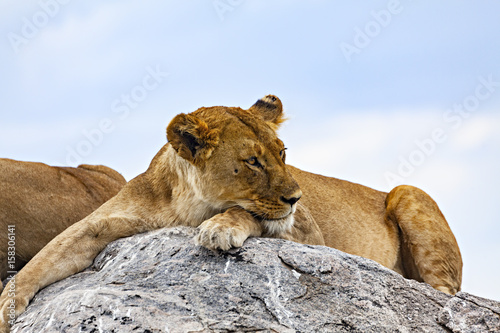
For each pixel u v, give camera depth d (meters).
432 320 9.83
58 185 16.64
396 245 16.22
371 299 9.94
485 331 9.60
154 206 12.57
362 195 16.92
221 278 10.06
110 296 9.54
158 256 10.86
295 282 10.05
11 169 16.12
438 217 16.42
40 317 9.65
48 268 11.55
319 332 9.23
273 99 13.84
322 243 13.90
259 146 11.83
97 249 12.19
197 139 11.77
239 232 10.70
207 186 11.91
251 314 9.46
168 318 9.19
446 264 15.84
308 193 15.61
